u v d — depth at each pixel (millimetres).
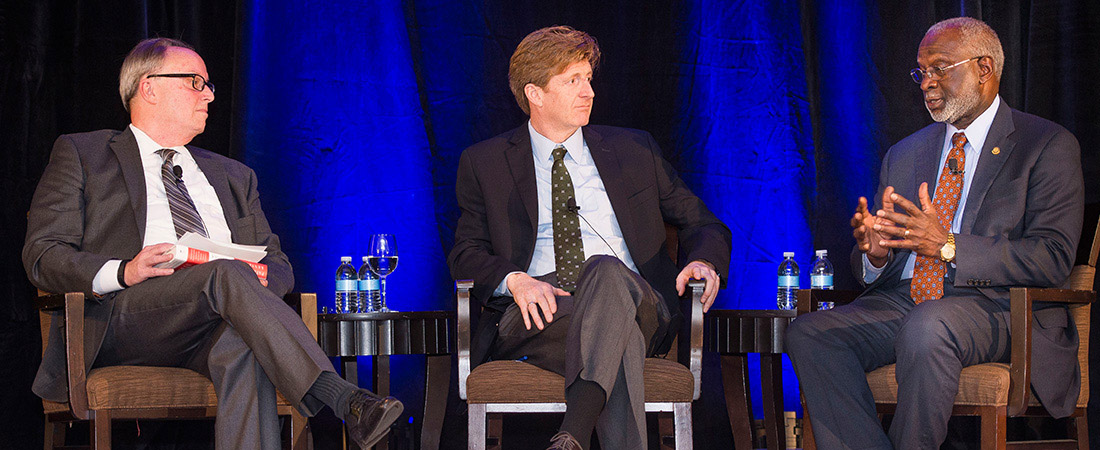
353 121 5227
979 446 5016
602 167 4137
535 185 4086
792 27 5266
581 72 4062
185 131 4004
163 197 3885
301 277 5094
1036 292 3318
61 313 3566
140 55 3955
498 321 3832
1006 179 3752
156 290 3377
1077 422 3666
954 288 3781
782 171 5258
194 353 3516
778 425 4621
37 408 4672
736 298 5238
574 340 3215
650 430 5098
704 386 5172
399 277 5230
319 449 5074
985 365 3395
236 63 4930
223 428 3176
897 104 5141
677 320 3908
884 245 3488
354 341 4172
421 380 5191
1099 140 4758
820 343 3615
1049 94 4859
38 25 4773
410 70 5316
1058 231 3586
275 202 5039
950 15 5074
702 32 5246
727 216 5242
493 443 4566
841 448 3494
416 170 5293
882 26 5172
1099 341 4688
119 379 3250
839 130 5184
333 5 5207
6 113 4684
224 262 3301
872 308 3828
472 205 4195
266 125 5027
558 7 5215
